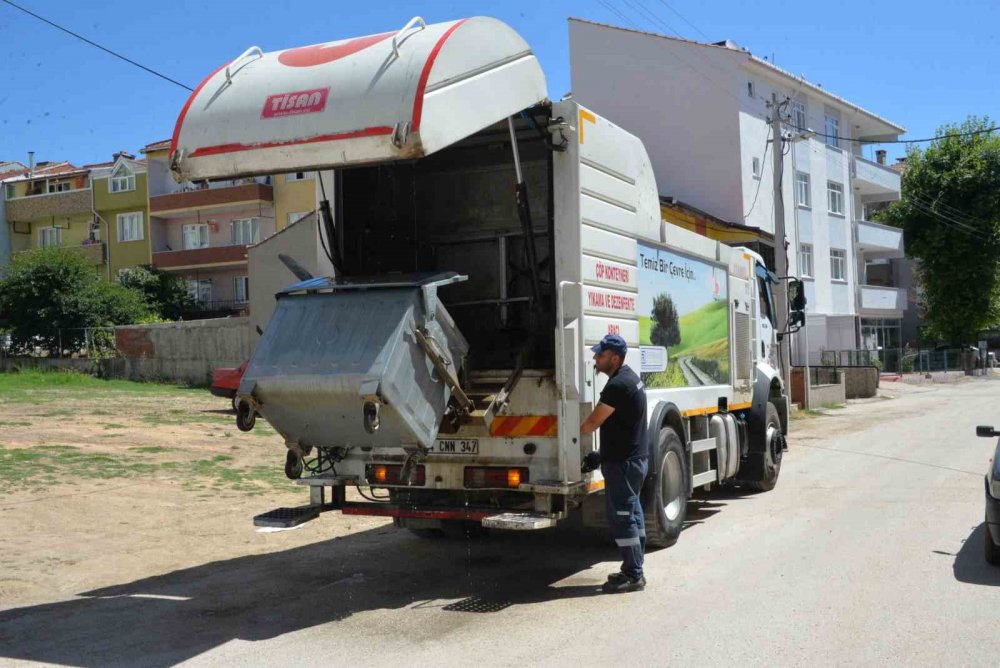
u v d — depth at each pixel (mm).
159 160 45656
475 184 7988
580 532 9109
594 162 6980
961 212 45656
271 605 6492
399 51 5805
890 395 32969
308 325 6219
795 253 36094
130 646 5566
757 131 33438
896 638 5316
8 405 19672
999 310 46156
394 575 7398
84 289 36125
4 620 6137
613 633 5562
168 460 12609
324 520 9773
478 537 8898
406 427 5961
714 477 9422
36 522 8781
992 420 20844
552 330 7082
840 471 12961
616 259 7289
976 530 8391
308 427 6211
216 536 8812
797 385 25922
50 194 48688
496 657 5184
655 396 7973
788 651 5125
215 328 29344
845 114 40906
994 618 5684
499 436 6891
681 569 7184
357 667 5090
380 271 8016
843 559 7352
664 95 33344
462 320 7984
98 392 24906
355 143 5641
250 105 6059
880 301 44031
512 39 6461
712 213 32438
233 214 44031
